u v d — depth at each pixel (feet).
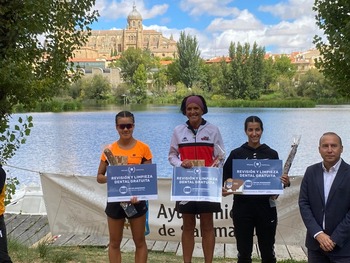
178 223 25.44
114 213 17.40
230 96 322.14
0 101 26.81
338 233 13.99
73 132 138.82
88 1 29.91
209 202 18.07
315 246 14.61
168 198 25.44
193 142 18.11
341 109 255.09
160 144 111.75
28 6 25.55
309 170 15.06
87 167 82.64
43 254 22.27
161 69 397.80
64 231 26.48
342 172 14.37
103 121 178.09
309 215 14.62
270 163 17.48
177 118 191.21
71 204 26.45
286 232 24.89
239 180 17.49
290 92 310.24
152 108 275.39
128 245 25.93
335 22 21.36
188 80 349.20
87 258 22.65
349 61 20.66
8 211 35.37
